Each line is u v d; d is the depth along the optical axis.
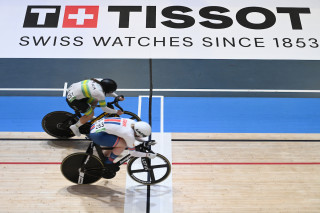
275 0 20.55
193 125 14.40
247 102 15.64
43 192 11.14
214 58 17.66
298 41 18.47
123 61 17.28
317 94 16.08
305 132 14.21
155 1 20.58
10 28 18.58
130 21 19.31
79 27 18.86
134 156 10.05
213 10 20.14
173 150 13.06
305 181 11.88
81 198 11.00
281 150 13.20
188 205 10.95
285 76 16.88
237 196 11.30
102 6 20.14
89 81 11.01
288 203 11.09
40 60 17.17
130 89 15.88
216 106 15.40
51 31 18.58
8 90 15.63
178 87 16.14
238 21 19.50
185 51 17.92
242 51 18.02
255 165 12.51
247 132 14.16
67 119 12.35
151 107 15.12
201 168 12.30
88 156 10.38
